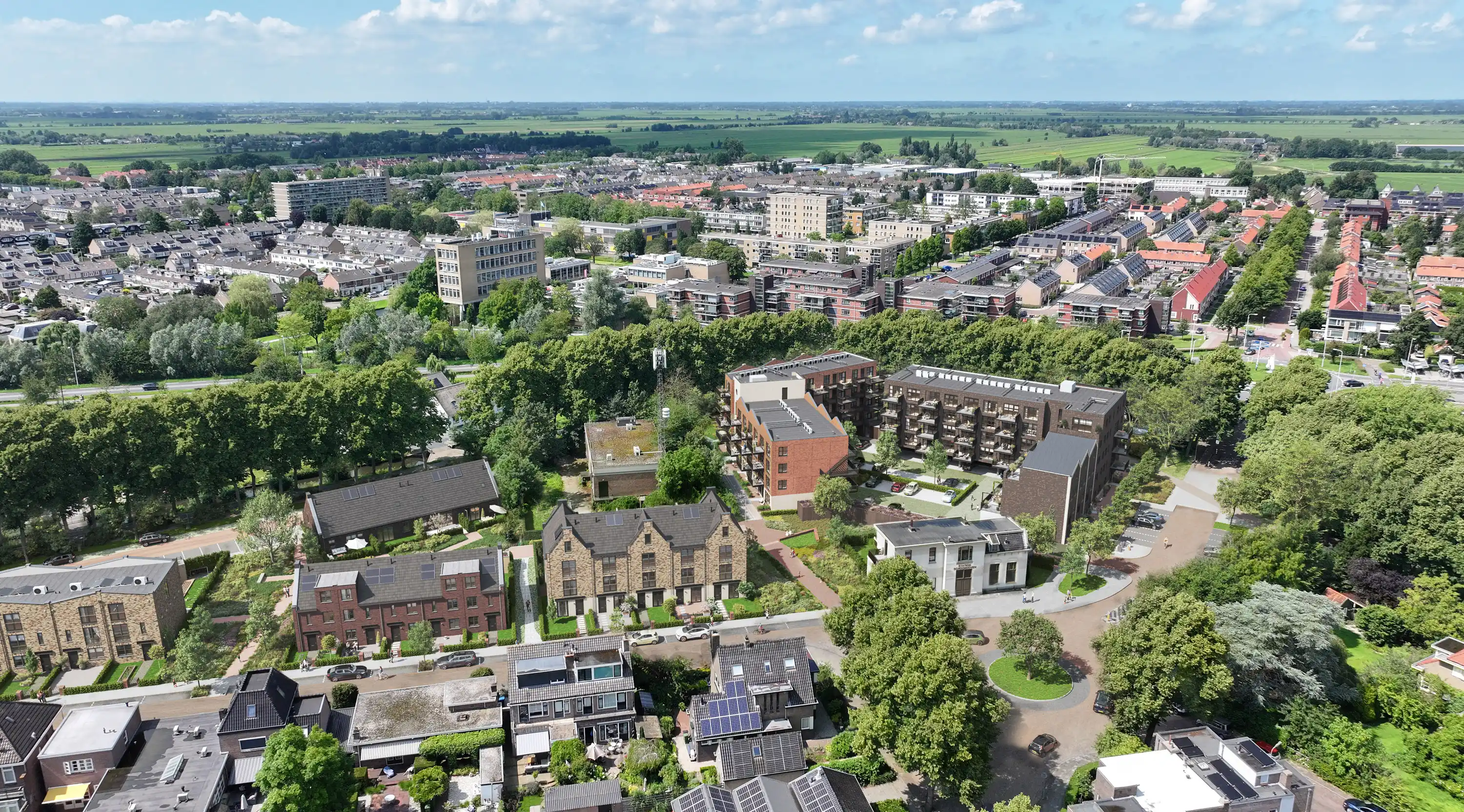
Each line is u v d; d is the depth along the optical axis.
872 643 121.81
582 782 112.50
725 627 148.50
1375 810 106.25
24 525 177.62
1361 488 166.12
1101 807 99.94
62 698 132.00
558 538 149.75
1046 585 162.00
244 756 112.38
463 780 114.44
